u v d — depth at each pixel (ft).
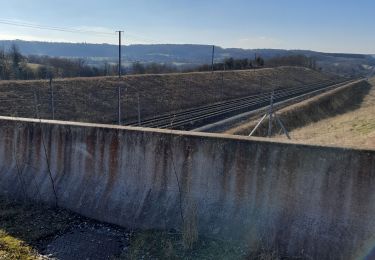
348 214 24.84
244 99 152.46
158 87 146.41
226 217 28.32
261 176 27.27
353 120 104.53
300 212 26.21
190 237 27.99
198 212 29.12
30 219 32.19
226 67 258.57
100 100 117.91
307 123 114.52
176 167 30.01
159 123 93.56
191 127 91.04
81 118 102.73
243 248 27.07
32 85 111.86
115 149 32.14
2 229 30.17
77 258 27.04
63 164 34.68
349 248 24.56
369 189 24.14
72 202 33.65
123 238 29.78
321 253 25.22
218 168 28.66
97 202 32.55
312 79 263.70
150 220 30.42
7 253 26.68
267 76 225.15
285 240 26.30
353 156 24.48
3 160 37.63
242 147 27.71
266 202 27.25
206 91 160.04
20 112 94.84
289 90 191.21
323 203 25.53
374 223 24.00
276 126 95.20
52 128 34.88
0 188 36.81
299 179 26.13
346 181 24.77
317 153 25.46
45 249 27.94
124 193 31.81
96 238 29.66
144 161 31.12
